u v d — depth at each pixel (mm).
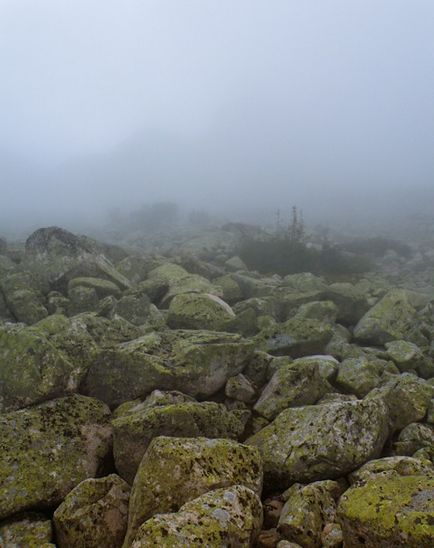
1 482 5527
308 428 6145
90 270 13641
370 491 4484
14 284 12188
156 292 14094
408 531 3840
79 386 7527
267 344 10086
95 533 4945
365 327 12219
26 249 13961
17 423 6289
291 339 10133
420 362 10234
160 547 3908
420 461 5480
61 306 11859
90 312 11016
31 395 6820
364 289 17375
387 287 17953
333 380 8500
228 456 5418
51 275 13281
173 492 4922
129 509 5074
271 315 12977
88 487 5312
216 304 11672
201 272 17781
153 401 6891
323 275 21922
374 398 6586
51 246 13688
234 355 8109
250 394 7840
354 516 4223
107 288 12844
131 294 12062
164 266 15992
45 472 5785
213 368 7805
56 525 5129
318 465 5777
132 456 5965
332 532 4668
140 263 16234
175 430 6141
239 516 4453
